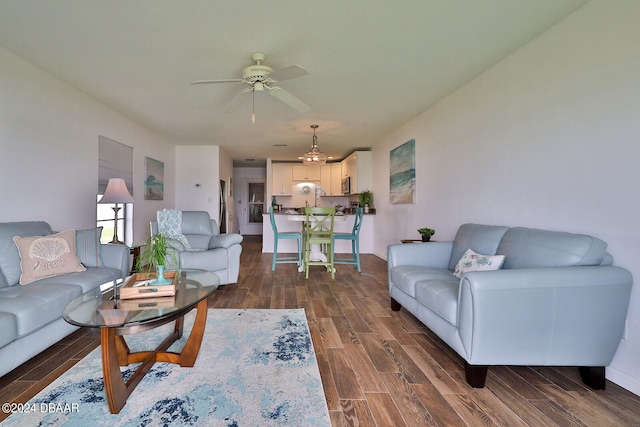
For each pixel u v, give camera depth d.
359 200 6.43
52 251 2.42
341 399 1.60
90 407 1.49
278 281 4.02
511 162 2.58
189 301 1.73
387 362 1.99
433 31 2.27
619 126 1.75
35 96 2.85
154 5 1.98
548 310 1.66
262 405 1.52
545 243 1.92
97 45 2.47
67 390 1.63
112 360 1.45
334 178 8.35
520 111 2.48
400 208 4.94
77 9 2.02
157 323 1.56
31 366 1.89
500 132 2.71
